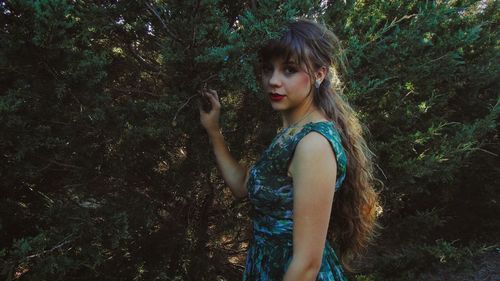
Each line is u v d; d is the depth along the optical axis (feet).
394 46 7.73
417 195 12.60
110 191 7.32
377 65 7.98
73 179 6.57
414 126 9.74
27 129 5.27
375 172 8.66
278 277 4.04
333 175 3.80
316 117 4.33
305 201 3.72
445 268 10.69
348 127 4.70
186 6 5.32
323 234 3.73
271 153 4.15
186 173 7.58
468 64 11.02
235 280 9.66
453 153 9.29
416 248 10.06
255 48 5.08
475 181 13.52
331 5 8.09
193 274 8.49
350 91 7.40
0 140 5.03
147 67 7.64
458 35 8.90
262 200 4.11
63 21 4.91
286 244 4.05
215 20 5.48
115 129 5.88
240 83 5.40
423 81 8.93
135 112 6.20
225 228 8.96
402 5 8.94
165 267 8.07
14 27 4.76
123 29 6.40
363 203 4.90
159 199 8.20
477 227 14.26
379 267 9.98
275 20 5.21
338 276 4.44
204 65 5.41
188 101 5.66
